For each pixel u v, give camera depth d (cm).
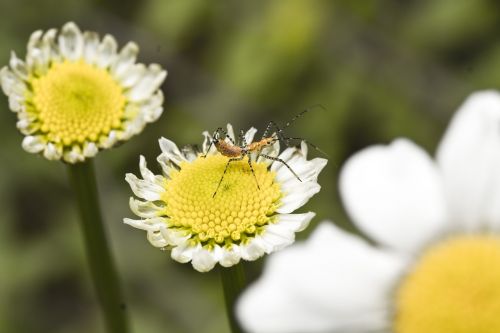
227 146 21
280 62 33
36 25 35
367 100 34
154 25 35
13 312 32
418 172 18
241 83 34
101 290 23
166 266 32
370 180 18
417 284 18
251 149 21
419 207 18
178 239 20
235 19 35
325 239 18
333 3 34
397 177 18
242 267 20
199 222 20
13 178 33
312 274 18
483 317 18
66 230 32
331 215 31
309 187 20
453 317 18
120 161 32
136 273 31
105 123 22
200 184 20
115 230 32
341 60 34
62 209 33
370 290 18
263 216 20
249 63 34
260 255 20
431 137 34
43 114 22
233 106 34
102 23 36
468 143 18
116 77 23
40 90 22
